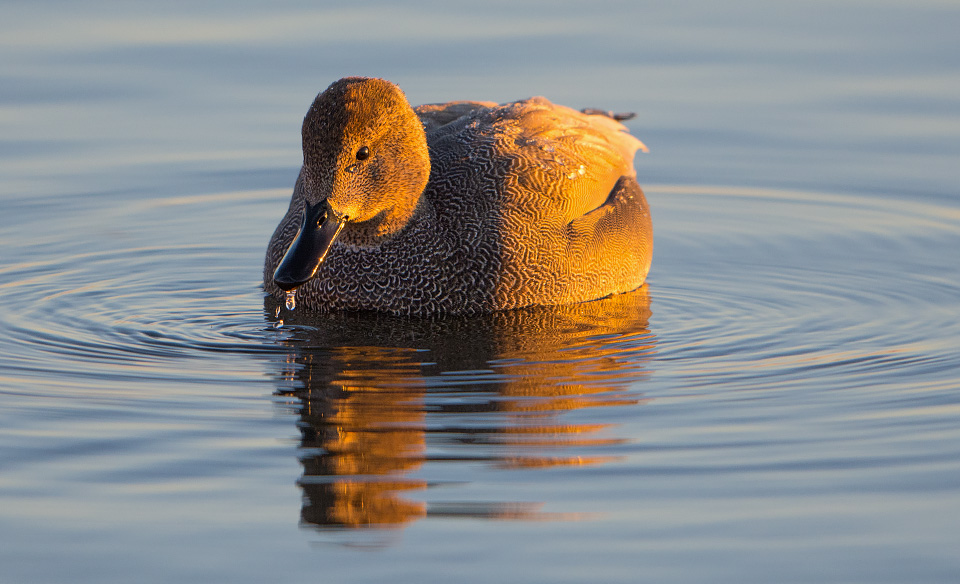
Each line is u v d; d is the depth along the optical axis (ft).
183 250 53.88
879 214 57.82
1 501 30.48
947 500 30.42
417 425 35.09
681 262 52.95
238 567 27.71
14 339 42.14
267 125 66.23
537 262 46.37
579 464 32.53
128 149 63.87
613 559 27.91
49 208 57.93
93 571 27.53
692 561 27.81
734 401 36.86
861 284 49.26
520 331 43.91
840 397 37.14
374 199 43.93
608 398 37.14
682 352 41.50
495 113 51.11
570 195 48.01
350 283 46.16
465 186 46.85
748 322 44.93
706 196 60.90
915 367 39.73
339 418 35.53
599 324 44.78
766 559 27.86
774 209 59.16
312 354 41.16
